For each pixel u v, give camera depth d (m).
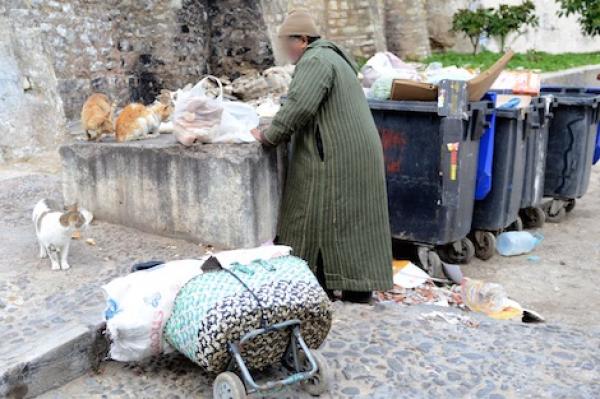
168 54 11.50
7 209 5.62
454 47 18.92
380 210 4.43
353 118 4.30
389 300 4.74
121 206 5.14
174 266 3.41
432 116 5.16
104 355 3.55
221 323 3.02
